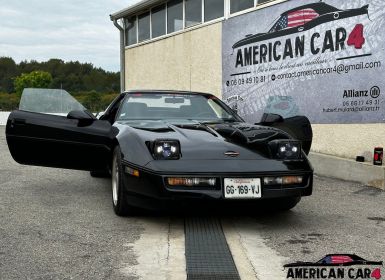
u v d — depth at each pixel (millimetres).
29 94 4879
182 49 10781
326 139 6777
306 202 4621
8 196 4672
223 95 9266
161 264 2742
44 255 2875
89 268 2660
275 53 7730
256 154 3480
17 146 4551
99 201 4480
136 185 3453
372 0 5953
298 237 3361
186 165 3303
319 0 6805
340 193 5117
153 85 12164
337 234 3453
